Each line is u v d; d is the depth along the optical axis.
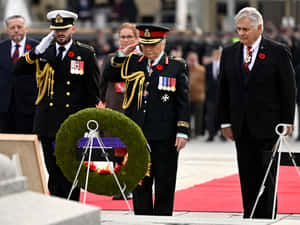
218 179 18.88
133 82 12.38
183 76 12.32
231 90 12.61
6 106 16.23
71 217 6.38
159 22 51.84
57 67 13.43
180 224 9.80
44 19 49.38
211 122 30.39
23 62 13.43
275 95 12.34
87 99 13.67
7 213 6.34
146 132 12.23
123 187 11.07
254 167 12.62
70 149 11.07
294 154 11.32
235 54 12.59
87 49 13.59
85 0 49.03
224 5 52.28
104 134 15.62
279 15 53.78
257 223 10.05
